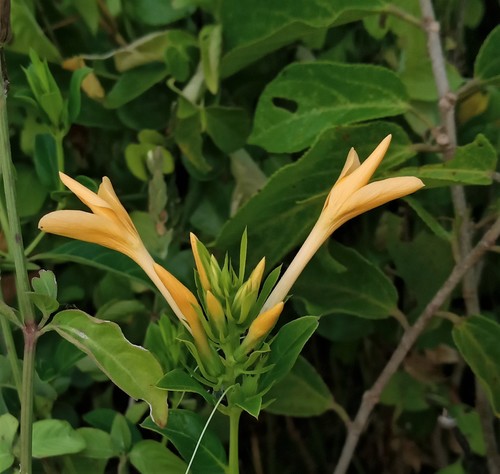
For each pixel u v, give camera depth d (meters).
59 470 0.34
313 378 0.35
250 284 0.27
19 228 0.29
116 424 0.33
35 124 0.37
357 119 0.34
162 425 0.28
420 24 0.34
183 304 0.27
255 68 0.38
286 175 0.32
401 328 0.38
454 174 0.32
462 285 0.37
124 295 0.37
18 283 0.29
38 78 0.33
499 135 0.37
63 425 0.32
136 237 0.28
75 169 0.38
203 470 0.30
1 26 0.28
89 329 0.29
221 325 0.27
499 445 0.39
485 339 0.33
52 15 0.38
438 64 0.34
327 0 0.34
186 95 0.36
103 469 0.33
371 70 0.34
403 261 0.37
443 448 0.39
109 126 0.37
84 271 0.38
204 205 0.38
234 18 0.36
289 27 0.34
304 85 0.34
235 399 0.28
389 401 0.38
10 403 0.34
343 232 0.40
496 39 0.33
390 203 0.39
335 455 0.41
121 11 0.37
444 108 0.34
